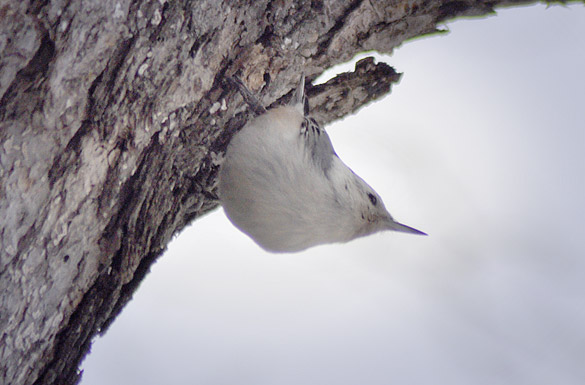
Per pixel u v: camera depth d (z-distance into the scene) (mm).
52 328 4367
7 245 4340
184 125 4406
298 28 4422
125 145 4375
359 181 4426
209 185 4434
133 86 4367
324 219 4402
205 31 4387
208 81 4406
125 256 4391
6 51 4320
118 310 4402
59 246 4359
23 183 4336
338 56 4441
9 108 4328
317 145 4418
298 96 4441
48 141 4340
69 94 4340
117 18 4344
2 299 4340
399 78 4469
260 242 4406
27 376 4367
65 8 4328
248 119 4434
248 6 4398
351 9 4422
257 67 4426
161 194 4410
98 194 4367
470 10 4426
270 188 4395
